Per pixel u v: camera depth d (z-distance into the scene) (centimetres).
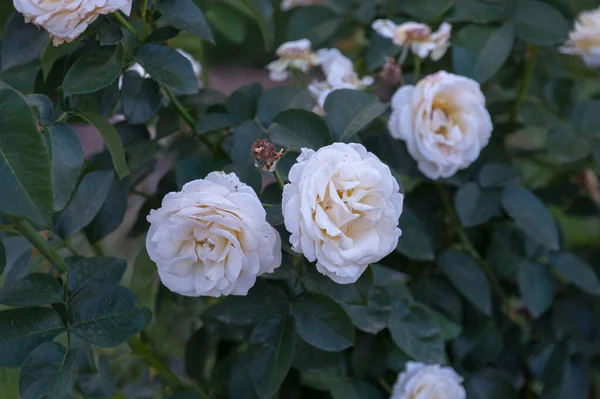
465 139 91
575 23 106
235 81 284
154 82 88
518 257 105
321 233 74
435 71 109
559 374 107
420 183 106
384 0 111
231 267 75
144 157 93
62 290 83
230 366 99
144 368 114
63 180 77
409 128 91
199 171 91
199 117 101
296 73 108
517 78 113
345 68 104
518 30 103
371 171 75
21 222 78
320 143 84
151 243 76
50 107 79
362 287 79
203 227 75
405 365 100
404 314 95
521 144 123
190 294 77
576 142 104
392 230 76
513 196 98
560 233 107
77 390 94
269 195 83
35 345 81
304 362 89
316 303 85
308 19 117
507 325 112
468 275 100
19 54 89
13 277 83
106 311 82
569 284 111
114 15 85
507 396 104
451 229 108
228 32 120
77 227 87
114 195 93
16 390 97
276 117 85
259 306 86
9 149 71
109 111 89
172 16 85
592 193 120
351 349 99
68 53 90
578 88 123
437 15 104
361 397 95
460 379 96
